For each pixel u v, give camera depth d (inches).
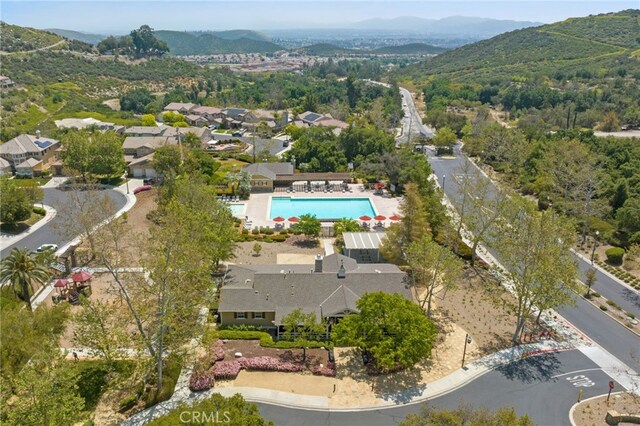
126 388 1782.7
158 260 1723.7
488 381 1857.8
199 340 1875.0
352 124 5816.9
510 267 2272.4
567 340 2123.5
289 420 1649.9
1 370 1571.1
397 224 2758.4
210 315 2098.9
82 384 1781.5
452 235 2994.6
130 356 1943.9
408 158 4254.4
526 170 4510.3
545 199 3727.9
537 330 2196.1
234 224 3331.7
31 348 1640.0
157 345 1791.3
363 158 4722.0
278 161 4972.9
